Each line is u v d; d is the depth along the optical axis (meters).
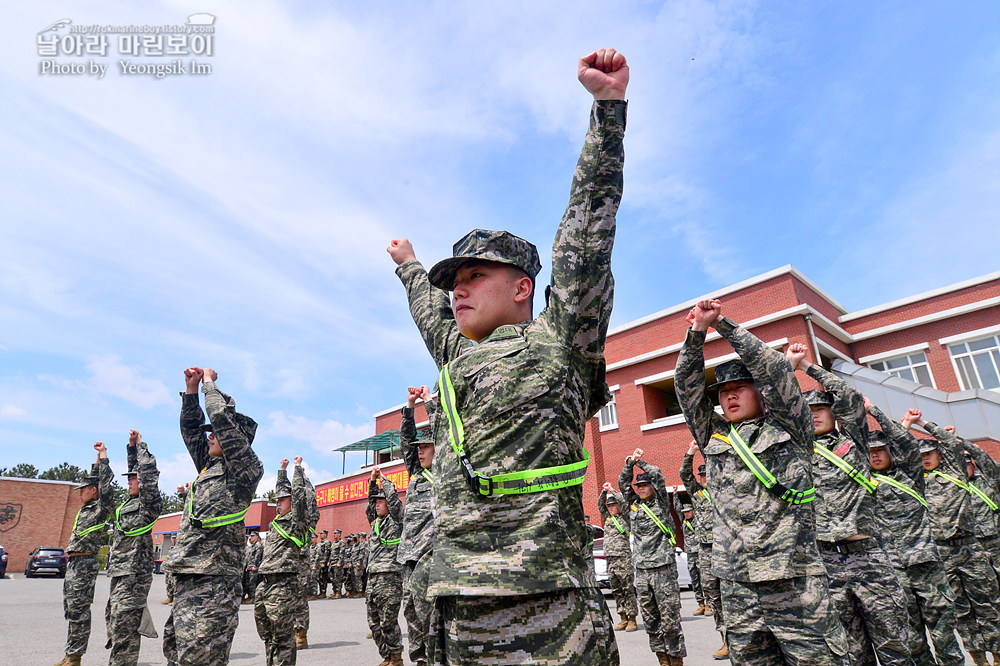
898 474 6.26
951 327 18.34
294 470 7.41
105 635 9.85
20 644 8.65
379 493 7.61
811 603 3.38
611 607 12.78
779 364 3.74
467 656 1.53
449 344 2.19
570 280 1.77
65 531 36.56
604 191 1.79
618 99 1.82
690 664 6.66
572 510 1.67
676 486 19.23
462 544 1.62
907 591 5.94
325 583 20.69
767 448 3.77
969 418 15.59
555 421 1.71
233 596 5.01
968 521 6.91
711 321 3.99
